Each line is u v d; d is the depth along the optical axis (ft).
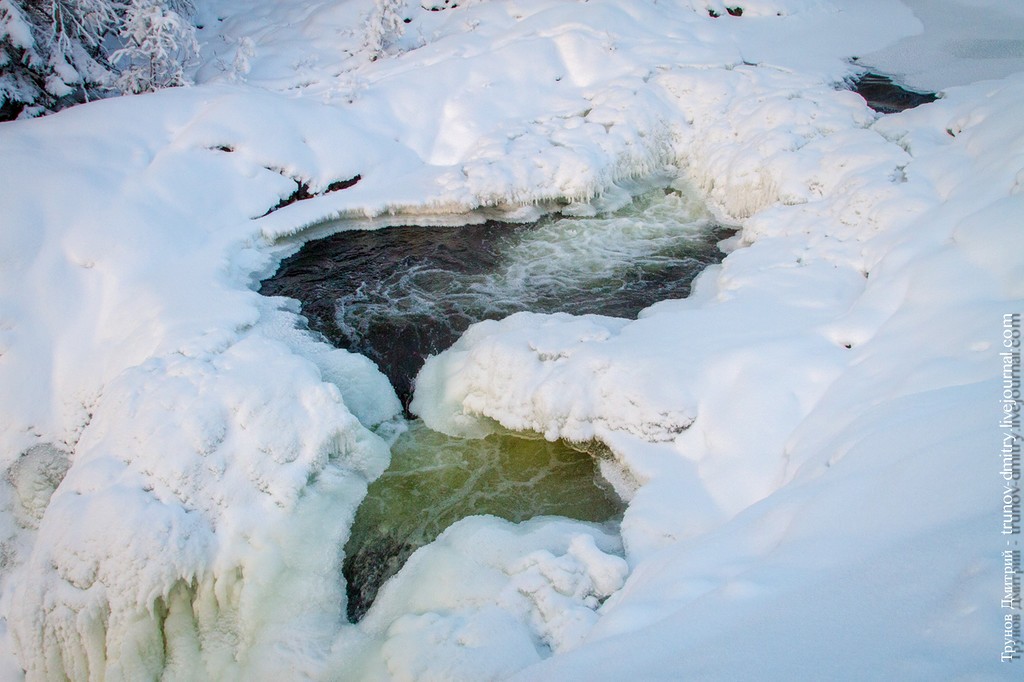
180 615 14.80
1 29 29.17
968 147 21.29
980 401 10.43
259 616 14.88
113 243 23.95
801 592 8.41
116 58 33.50
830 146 26.16
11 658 16.84
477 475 17.83
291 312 23.73
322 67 38.19
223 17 48.60
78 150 26.37
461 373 20.26
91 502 15.19
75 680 14.78
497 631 12.30
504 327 21.94
